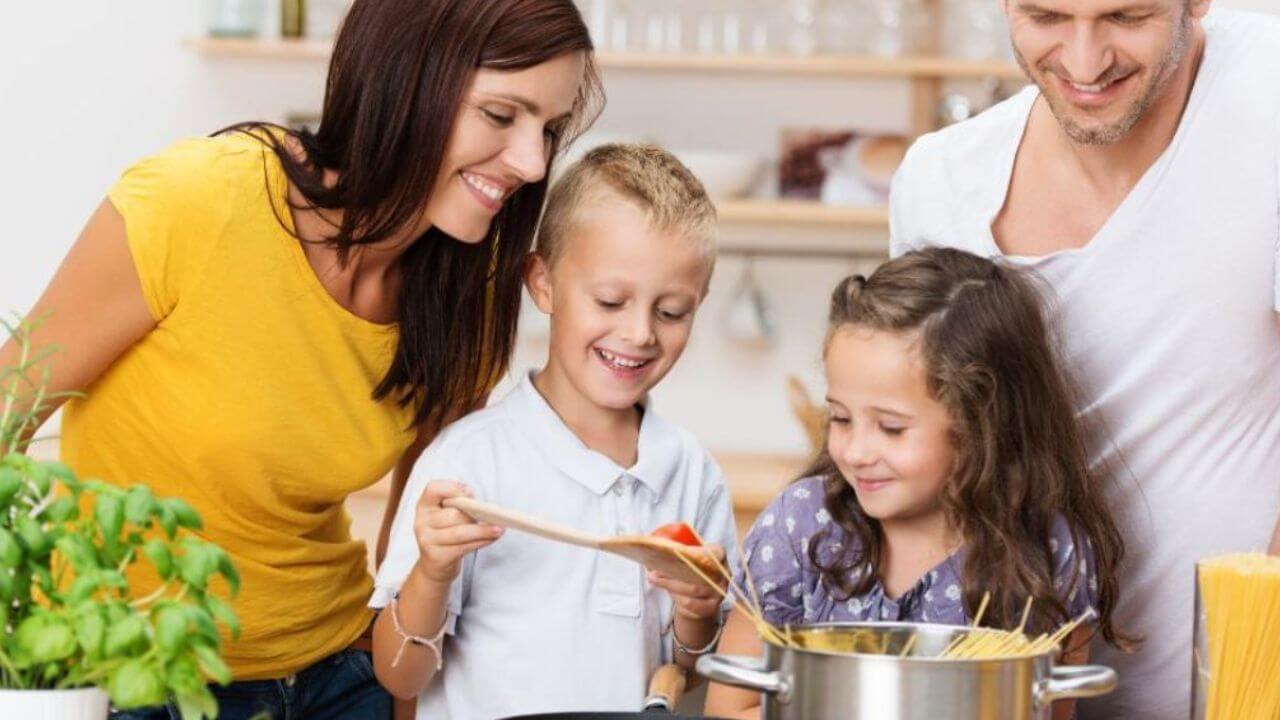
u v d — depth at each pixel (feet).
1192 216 6.02
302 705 6.84
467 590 6.33
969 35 14.21
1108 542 6.09
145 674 3.61
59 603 3.85
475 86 5.64
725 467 13.97
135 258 5.77
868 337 5.77
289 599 6.54
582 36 5.76
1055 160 6.28
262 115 14.75
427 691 6.41
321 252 6.07
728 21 14.30
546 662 6.27
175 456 6.10
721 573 5.05
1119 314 6.18
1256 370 6.16
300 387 6.14
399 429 6.50
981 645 4.57
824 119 14.75
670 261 6.23
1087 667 4.36
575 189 6.40
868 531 6.09
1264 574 4.62
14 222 14.85
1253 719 4.67
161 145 14.80
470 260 6.33
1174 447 6.24
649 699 6.07
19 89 14.78
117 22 14.73
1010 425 5.87
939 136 6.67
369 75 5.71
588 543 5.08
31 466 3.84
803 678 4.20
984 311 5.81
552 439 6.43
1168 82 5.68
